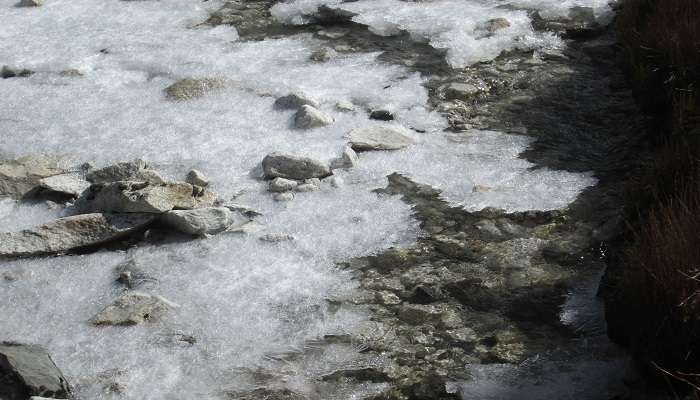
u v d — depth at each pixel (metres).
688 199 6.34
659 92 8.96
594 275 6.77
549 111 9.44
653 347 5.49
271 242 7.18
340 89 9.85
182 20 11.92
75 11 12.34
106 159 8.52
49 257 7.06
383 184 8.05
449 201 7.79
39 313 6.38
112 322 6.20
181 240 7.26
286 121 9.12
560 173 8.22
